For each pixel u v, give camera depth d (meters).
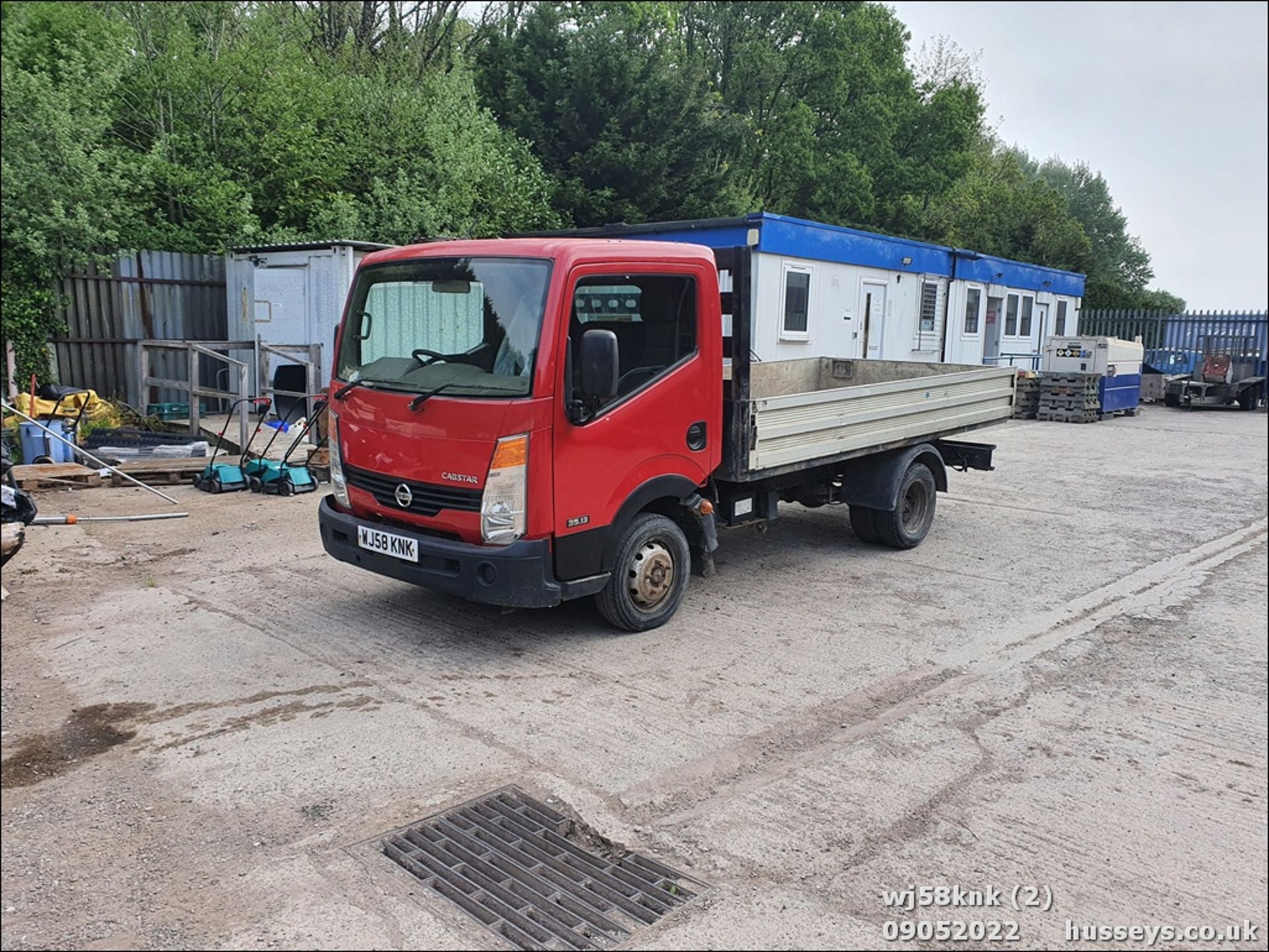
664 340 5.75
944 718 4.90
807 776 4.23
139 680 5.09
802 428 6.71
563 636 5.97
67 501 9.27
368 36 23.95
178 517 8.66
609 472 5.47
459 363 5.35
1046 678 5.49
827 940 3.09
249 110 16.78
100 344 13.95
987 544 8.74
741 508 6.83
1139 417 21.64
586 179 21.78
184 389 11.88
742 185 29.28
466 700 4.94
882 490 7.93
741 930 3.13
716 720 4.79
